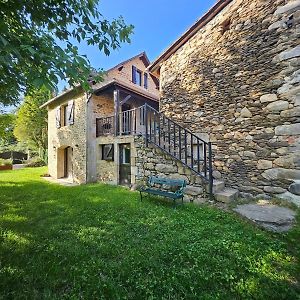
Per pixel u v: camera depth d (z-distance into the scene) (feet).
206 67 18.74
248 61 15.69
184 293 5.93
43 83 5.74
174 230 10.09
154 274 6.78
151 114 23.50
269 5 14.56
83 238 9.46
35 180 29.50
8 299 5.92
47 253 8.20
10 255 8.10
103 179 27.02
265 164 14.56
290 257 7.59
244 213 11.53
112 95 30.78
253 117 15.31
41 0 7.14
